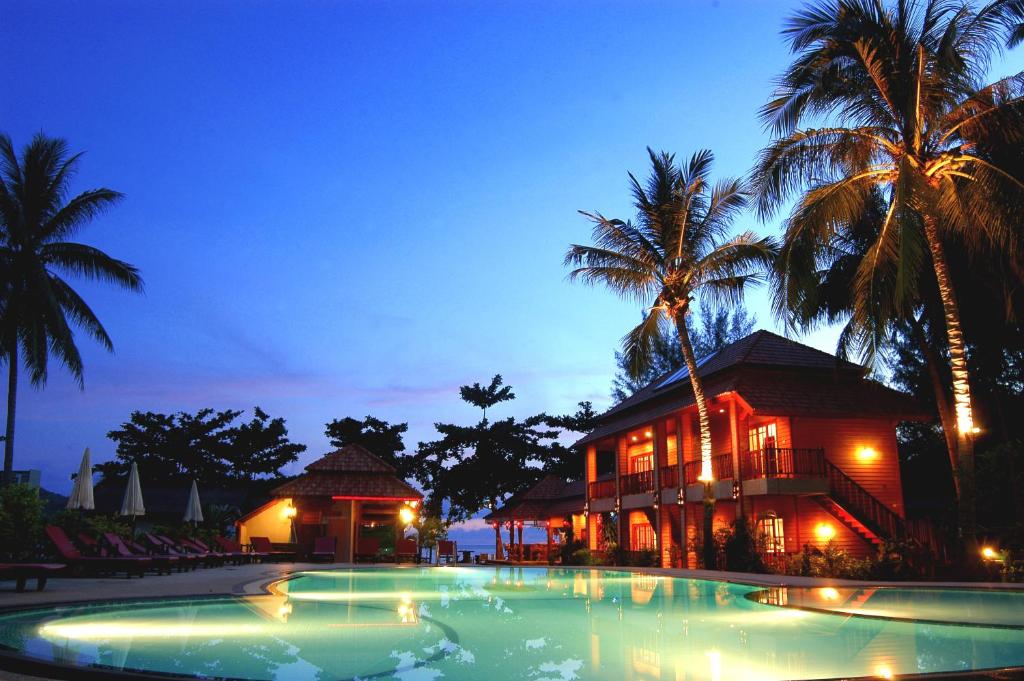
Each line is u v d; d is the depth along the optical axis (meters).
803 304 23.09
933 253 18.80
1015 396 29.53
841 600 11.92
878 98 18.95
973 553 17.09
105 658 6.11
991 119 17.62
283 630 8.09
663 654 6.80
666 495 28.92
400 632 8.17
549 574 20.61
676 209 23.91
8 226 30.59
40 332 30.83
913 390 32.84
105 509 41.31
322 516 31.06
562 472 47.66
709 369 28.78
